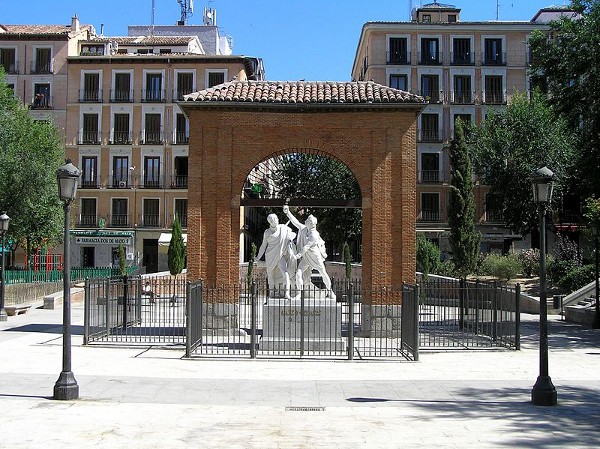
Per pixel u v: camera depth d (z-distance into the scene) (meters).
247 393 12.95
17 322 26.19
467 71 60.38
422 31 60.56
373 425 10.34
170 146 58.12
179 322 25.86
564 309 30.91
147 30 68.94
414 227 22.08
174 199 57.81
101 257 57.47
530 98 54.22
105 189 57.81
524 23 60.25
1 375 14.42
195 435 9.61
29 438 9.33
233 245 21.95
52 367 15.61
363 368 16.22
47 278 39.19
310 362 17.00
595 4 26.33
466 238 42.88
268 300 19.14
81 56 58.34
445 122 60.09
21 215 41.00
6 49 58.75
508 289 20.77
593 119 26.69
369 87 23.44
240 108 22.14
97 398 12.22
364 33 62.31
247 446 9.04
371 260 22.02
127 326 24.09
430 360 17.55
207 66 58.25
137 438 9.40
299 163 53.91
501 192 50.41
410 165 22.23
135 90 58.44
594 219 29.56
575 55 26.45
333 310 19.00
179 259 44.28
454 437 9.63
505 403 12.20
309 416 10.95
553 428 10.25
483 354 18.67
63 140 53.84
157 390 13.12
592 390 13.62
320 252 20.12
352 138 22.28
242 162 22.16
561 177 47.44
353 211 55.12
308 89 23.39
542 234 12.81
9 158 39.22
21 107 44.97
